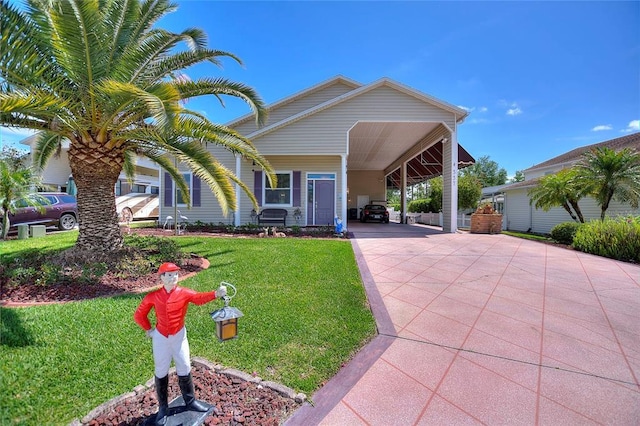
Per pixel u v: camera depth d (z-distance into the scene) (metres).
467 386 2.42
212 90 6.19
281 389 2.29
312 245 8.57
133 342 2.92
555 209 15.31
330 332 3.28
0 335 2.90
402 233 12.67
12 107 3.78
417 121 12.26
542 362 2.79
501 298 4.55
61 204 12.05
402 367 2.69
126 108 5.20
